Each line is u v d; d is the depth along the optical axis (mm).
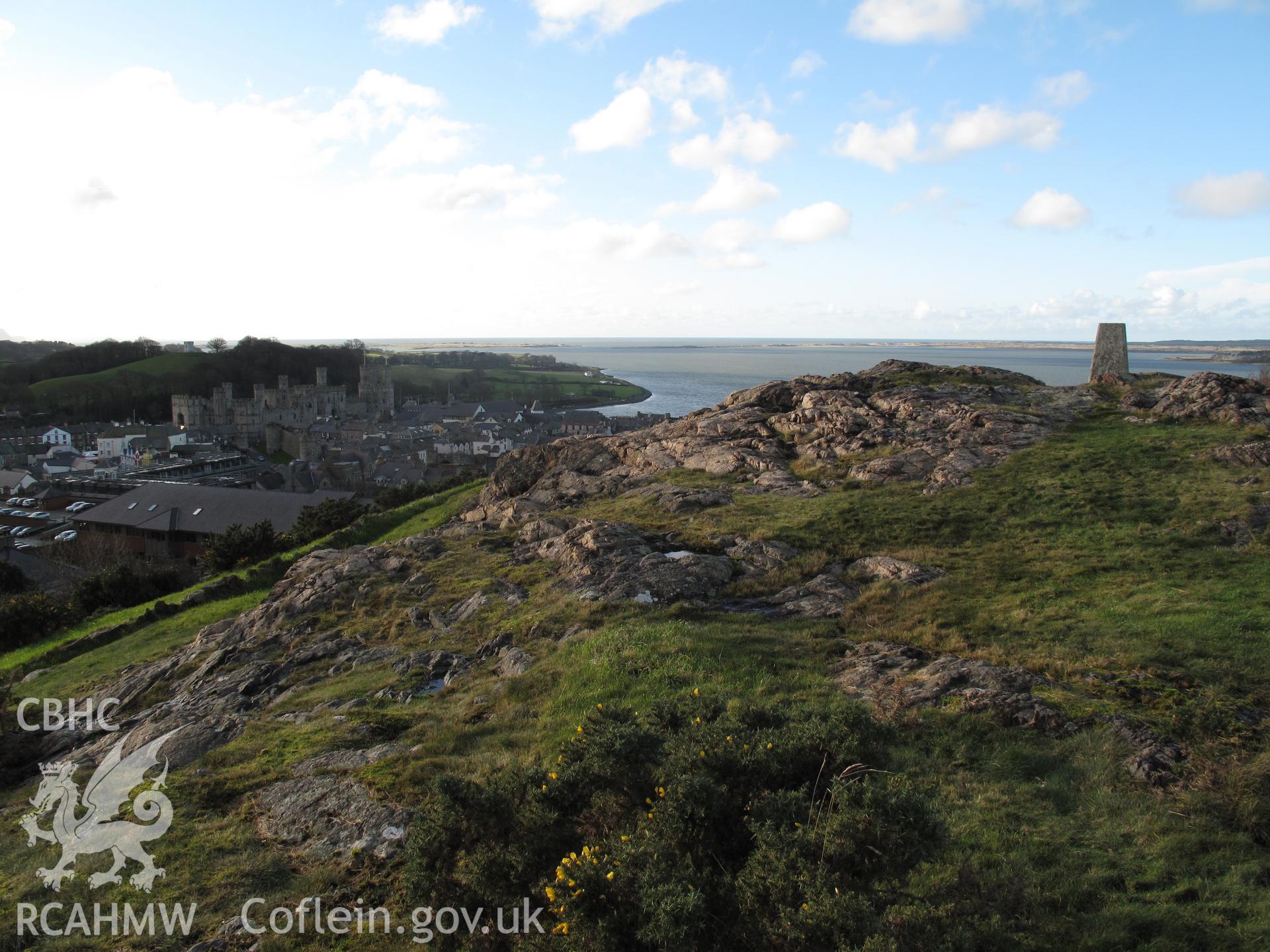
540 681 14281
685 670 13406
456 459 141625
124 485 113000
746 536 21266
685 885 6551
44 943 8695
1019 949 6898
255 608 25391
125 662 26172
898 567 18188
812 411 31844
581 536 22047
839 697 12102
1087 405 30250
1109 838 8586
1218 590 15492
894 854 6695
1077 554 18234
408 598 21219
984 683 12234
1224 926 7180
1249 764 9281
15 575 55312
